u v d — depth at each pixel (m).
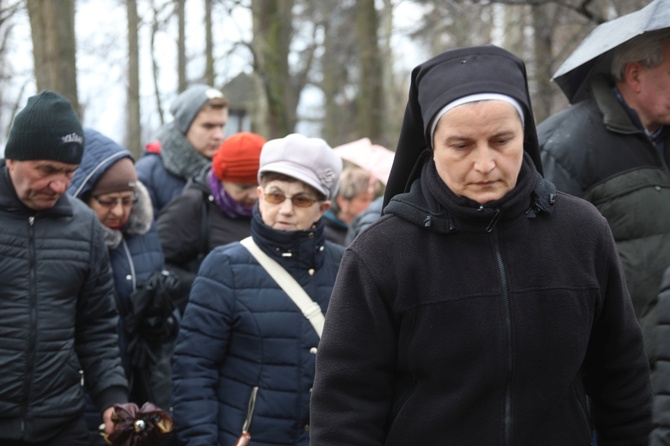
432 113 2.44
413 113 2.60
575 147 3.67
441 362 2.50
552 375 2.49
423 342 2.51
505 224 2.52
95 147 4.64
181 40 16.38
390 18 17.81
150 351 4.64
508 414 2.48
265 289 3.93
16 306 3.85
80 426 4.07
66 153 3.85
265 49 14.66
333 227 6.29
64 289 3.96
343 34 22.02
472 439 2.49
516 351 2.47
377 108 15.42
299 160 3.94
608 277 2.60
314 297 3.97
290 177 3.94
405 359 2.55
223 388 3.92
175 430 3.91
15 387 3.83
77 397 4.02
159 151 6.40
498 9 11.62
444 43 18.42
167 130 6.35
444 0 8.63
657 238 3.58
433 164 2.59
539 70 8.66
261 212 4.02
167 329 4.64
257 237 3.98
